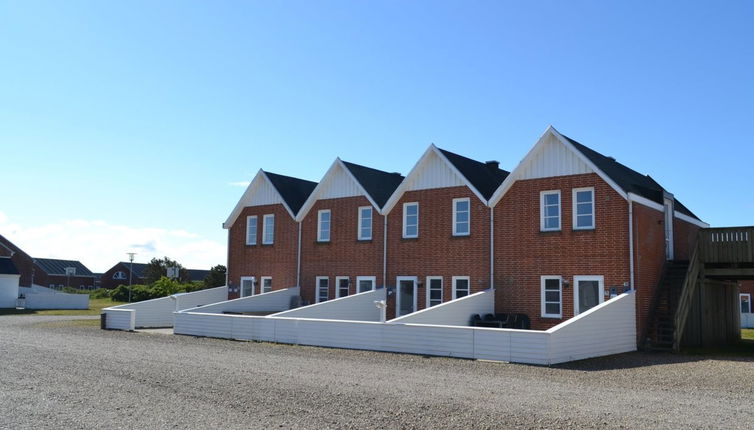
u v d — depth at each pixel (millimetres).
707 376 14820
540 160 24484
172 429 9055
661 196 24656
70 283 91375
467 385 12945
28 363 15695
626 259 22016
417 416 9898
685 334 22875
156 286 56219
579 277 23031
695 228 29391
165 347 19938
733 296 30641
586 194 23312
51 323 31422
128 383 12742
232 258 35750
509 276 24766
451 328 18250
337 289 30656
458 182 26781
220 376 13727
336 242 31016
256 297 30203
